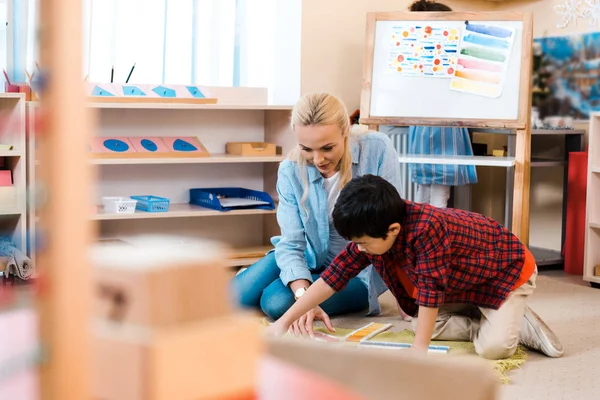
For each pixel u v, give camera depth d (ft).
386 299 9.77
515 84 10.32
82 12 1.00
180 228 12.05
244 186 12.42
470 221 6.69
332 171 8.17
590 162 10.97
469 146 11.89
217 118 12.09
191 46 11.84
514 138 11.98
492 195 14.03
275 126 12.10
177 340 1.25
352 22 12.30
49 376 1.03
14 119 9.59
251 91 12.12
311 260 8.51
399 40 10.89
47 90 1.00
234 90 11.98
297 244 8.22
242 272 9.18
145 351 1.24
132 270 1.29
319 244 8.37
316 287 6.44
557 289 10.69
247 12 12.19
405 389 1.92
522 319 7.54
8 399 1.22
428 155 10.75
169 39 11.71
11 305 1.56
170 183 11.91
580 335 8.26
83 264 1.02
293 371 1.67
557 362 7.27
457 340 7.71
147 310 1.29
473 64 10.53
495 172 13.99
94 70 11.19
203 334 1.27
